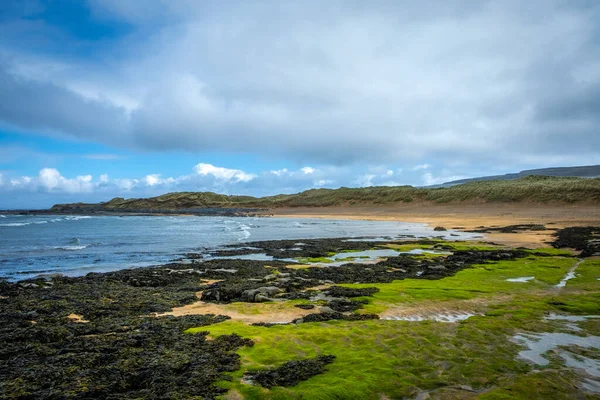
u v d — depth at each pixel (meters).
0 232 64.50
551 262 26.34
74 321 14.14
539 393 7.94
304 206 158.62
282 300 17.09
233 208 185.00
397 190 139.62
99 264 31.69
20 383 8.56
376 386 8.25
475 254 30.38
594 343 10.91
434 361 9.58
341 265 28.16
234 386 8.27
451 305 15.52
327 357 9.81
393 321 13.12
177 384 8.39
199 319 13.89
